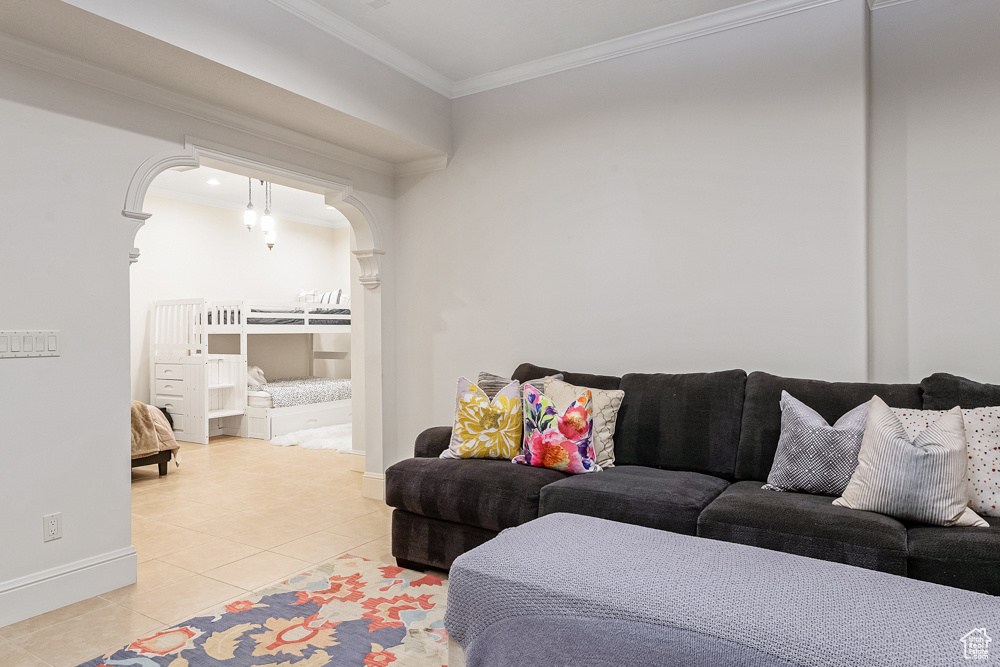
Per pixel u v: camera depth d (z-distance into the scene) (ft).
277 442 20.53
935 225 9.50
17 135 8.11
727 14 10.54
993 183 9.10
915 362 9.63
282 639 7.39
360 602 8.45
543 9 10.47
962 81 9.32
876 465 6.91
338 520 12.28
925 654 3.40
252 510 12.95
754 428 8.94
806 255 9.98
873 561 6.23
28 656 7.04
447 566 9.23
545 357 12.59
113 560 8.98
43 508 8.32
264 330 22.74
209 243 24.45
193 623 7.82
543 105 12.59
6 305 8.00
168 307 21.76
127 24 7.76
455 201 13.80
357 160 13.53
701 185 10.88
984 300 9.16
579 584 4.40
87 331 8.83
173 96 9.85
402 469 9.67
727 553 4.94
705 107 10.83
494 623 4.55
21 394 8.13
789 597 4.09
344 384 24.97
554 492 8.32
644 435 9.78
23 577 8.09
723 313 10.69
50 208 8.43
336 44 10.80
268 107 10.65
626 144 11.62
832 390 8.71
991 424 7.30
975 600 4.01
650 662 3.76
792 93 10.07
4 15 7.45
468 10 10.49
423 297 14.32
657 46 11.27
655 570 4.58
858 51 9.53
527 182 12.80
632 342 11.59
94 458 8.88
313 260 29.17
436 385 14.10
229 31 9.01
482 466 9.37
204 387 20.44
